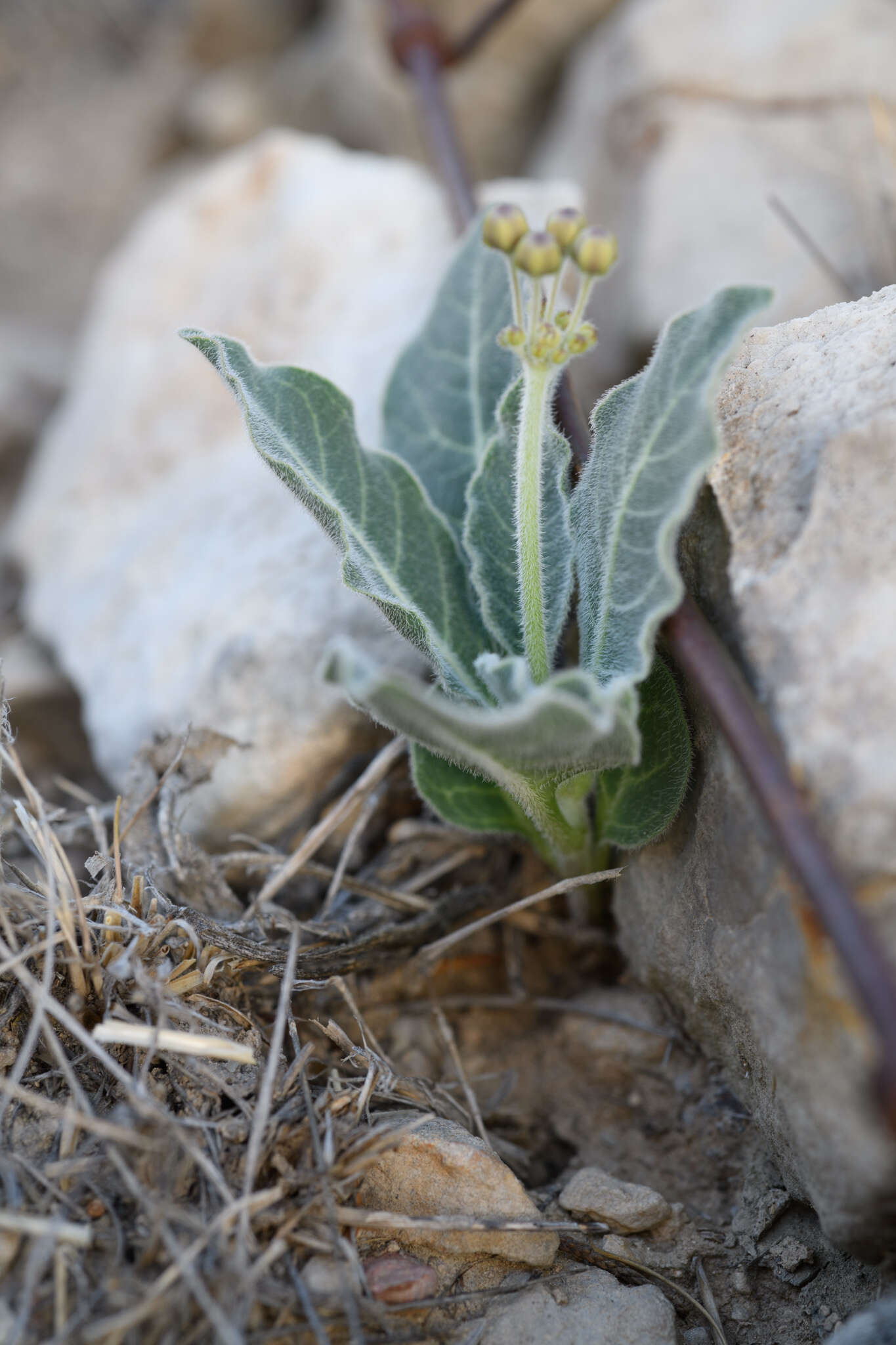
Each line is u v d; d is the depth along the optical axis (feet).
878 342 1.05
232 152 2.17
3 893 1.07
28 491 1.50
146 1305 0.98
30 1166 1.02
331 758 1.21
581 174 1.66
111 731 1.27
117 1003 1.06
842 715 0.98
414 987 1.20
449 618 1.13
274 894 1.19
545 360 1.03
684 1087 1.14
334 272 1.42
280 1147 1.05
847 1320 1.04
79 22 2.45
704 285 1.42
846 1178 0.98
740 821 1.02
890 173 1.42
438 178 1.52
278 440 1.09
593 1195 1.08
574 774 1.06
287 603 1.24
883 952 0.94
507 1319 1.04
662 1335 1.03
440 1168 1.06
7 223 2.20
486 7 1.88
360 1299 1.02
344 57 1.99
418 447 1.21
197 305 1.48
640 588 1.03
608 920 1.20
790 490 1.03
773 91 1.51
